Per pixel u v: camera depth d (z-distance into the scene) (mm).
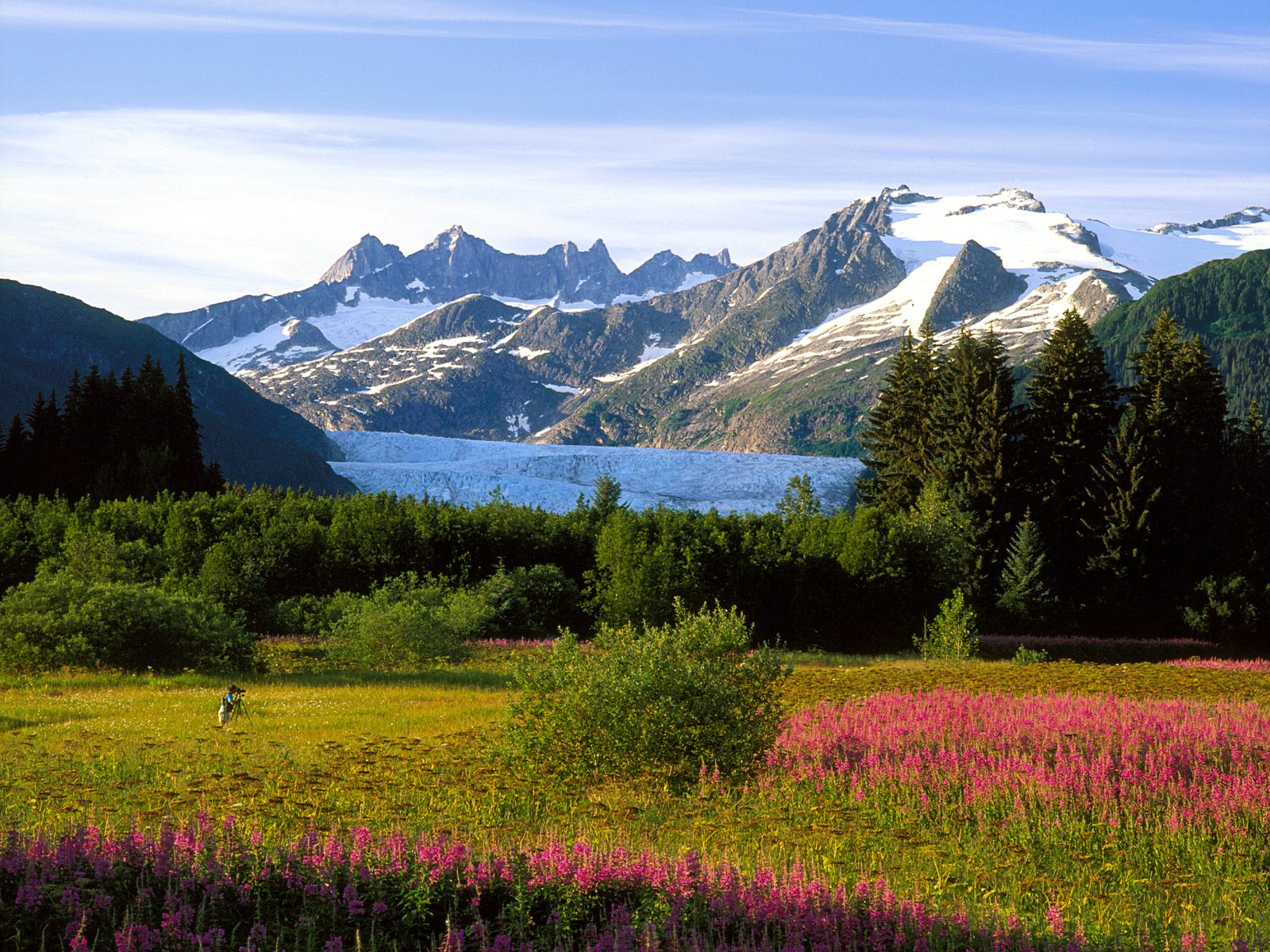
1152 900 10750
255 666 35938
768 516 61875
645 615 49656
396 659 38125
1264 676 36000
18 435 84188
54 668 32531
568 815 13586
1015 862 11945
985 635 57562
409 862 9359
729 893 8797
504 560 59469
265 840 10383
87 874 8680
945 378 73062
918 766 15703
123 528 56719
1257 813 13523
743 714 15797
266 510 59594
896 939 8523
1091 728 19188
